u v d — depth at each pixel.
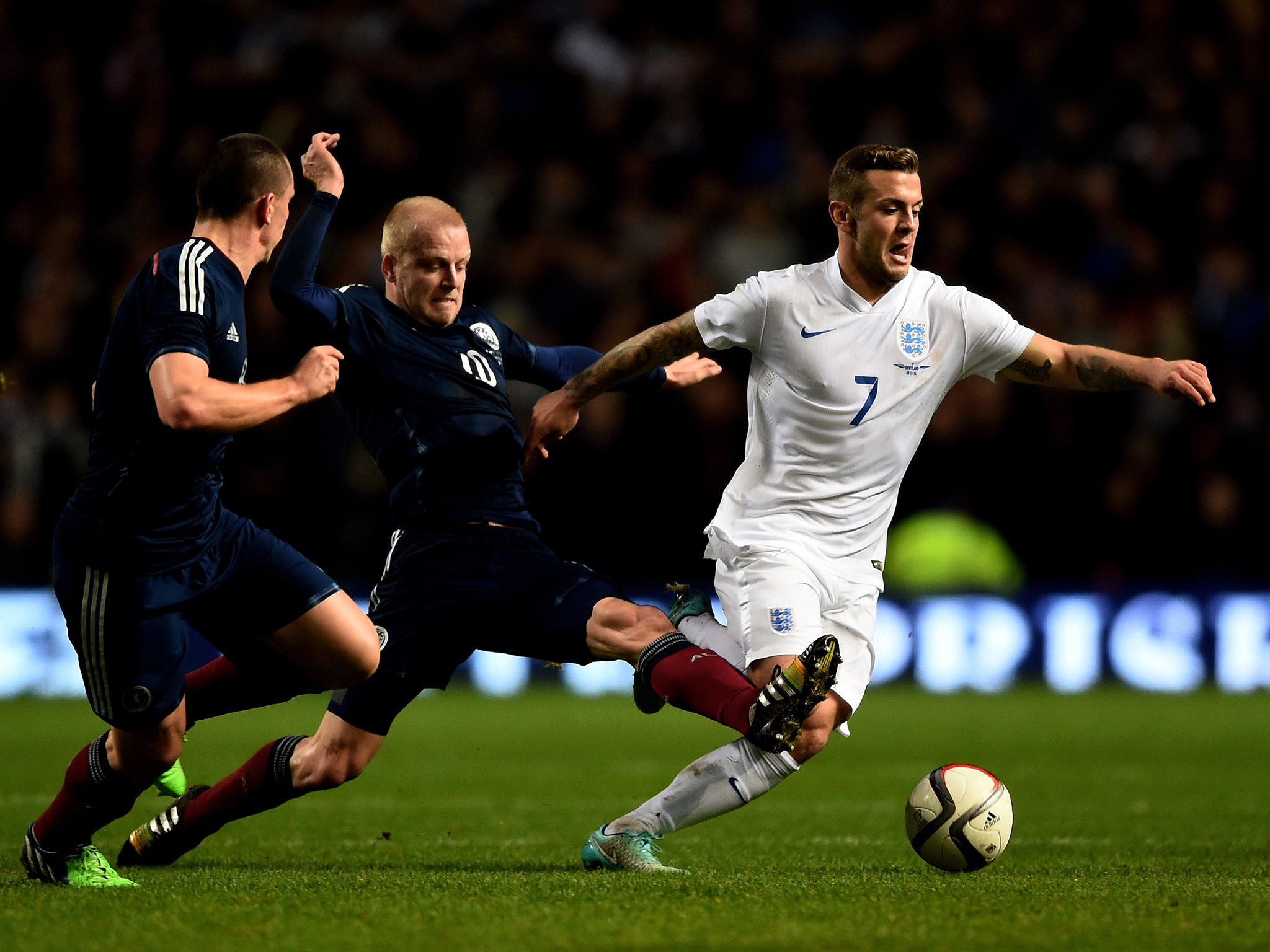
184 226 61.28
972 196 62.28
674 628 19.14
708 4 69.56
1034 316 59.78
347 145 59.38
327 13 66.38
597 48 67.06
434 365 19.98
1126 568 55.06
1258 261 63.91
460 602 19.59
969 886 16.88
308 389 16.58
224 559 17.62
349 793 29.17
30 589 50.47
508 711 47.66
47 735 38.97
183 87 63.69
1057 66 67.50
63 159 64.75
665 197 64.06
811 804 27.72
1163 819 25.27
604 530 53.16
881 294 19.22
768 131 65.50
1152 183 64.19
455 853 21.02
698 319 19.44
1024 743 38.34
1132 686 53.62
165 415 15.93
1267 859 20.27
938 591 53.44
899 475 19.56
